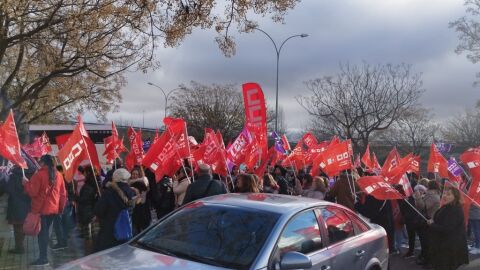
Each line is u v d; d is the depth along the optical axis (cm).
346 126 4362
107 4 1298
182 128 989
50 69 1700
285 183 1305
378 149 5184
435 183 974
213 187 798
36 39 1489
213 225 486
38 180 759
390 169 1089
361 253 566
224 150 1098
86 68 1722
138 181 1012
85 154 765
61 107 2828
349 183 1022
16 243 843
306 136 1642
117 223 685
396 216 1059
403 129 5216
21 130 1712
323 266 497
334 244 530
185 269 415
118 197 688
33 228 763
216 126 5706
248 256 438
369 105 4356
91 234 1022
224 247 455
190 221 502
